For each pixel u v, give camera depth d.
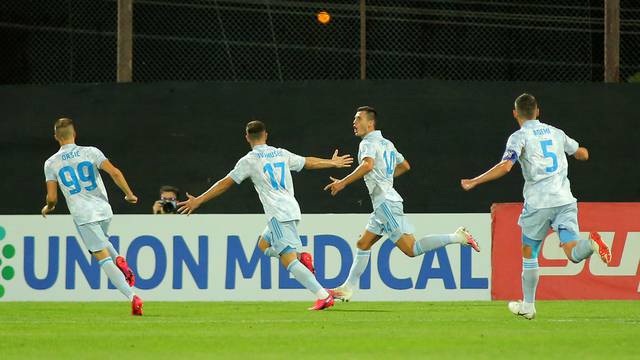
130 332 26.62
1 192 50.97
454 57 55.53
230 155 49.97
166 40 57.47
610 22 49.03
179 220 40.72
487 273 39.88
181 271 40.59
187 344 23.48
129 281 32.56
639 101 49.09
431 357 20.84
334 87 49.47
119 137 50.44
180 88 50.19
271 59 56.97
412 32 56.03
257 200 50.06
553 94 49.22
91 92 50.56
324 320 30.50
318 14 56.69
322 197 49.75
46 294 41.22
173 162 50.28
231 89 49.91
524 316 30.02
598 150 49.25
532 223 28.61
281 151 34.12
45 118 50.72
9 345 23.48
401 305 37.28
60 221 41.22
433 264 39.84
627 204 39.66
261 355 21.27
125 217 40.94
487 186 49.22
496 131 49.19
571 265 39.62
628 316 31.98
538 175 28.42
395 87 49.28
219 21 57.25
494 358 20.69
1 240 41.62
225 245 40.50
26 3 58.53
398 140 49.34
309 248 40.28
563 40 55.25
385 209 34.59
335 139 49.47
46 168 32.84
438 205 49.31
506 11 56.25
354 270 36.78
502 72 55.53
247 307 36.72
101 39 57.69
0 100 50.94
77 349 22.59
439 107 49.22
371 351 21.97
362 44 51.72
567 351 21.88
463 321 29.88
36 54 57.94
